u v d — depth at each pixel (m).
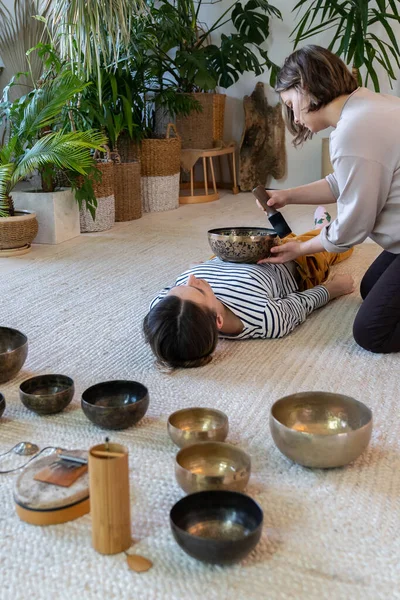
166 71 4.85
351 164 1.82
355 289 2.60
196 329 1.82
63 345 2.04
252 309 2.04
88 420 1.58
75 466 1.30
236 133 5.26
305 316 2.24
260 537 1.12
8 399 1.69
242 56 4.56
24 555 1.13
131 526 1.19
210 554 1.05
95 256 3.14
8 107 3.52
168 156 4.30
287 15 4.88
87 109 3.61
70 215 3.53
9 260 3.08
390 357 1.95
